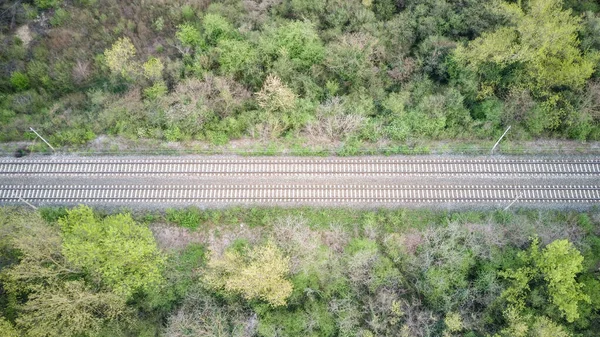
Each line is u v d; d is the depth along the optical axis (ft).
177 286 188.55
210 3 239.30
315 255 189.06
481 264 188.75
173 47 232.53
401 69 217.36
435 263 187.73
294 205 200.54
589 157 204.13
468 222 196.34
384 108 212.23
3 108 221.05
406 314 182.80
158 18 237.86
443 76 217.15
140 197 201.57
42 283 170.81
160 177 204.23
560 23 206.59
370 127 207.62
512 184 201.16
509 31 204.23
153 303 186.09
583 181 201.05
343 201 200.75
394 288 186.70
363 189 201.87
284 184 202.80
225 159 206.59
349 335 178.81
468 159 204.95
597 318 180.45
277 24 227.61
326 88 217.36
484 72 207.21
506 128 207.72
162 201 201.16
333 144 208.33
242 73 220.64
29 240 168.04
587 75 195.31
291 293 183.83
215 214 198.18
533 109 202.49
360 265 186.80
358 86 217.56
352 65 213.05
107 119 210.79
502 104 203.82
